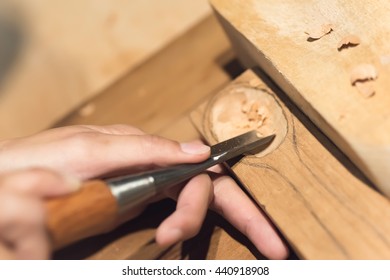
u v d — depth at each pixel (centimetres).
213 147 27
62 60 39
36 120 38
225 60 35
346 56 26
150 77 36
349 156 25
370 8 27
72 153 27
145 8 40
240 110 29
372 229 24
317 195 25
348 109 25
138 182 24
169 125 33
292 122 28
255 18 29
